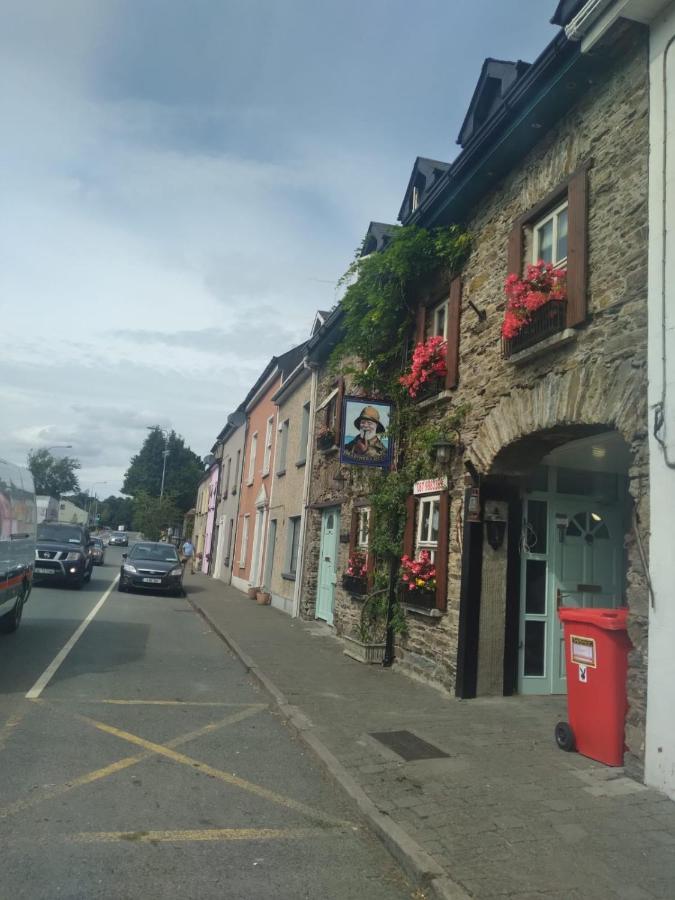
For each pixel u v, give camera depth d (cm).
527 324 677
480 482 779
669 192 511
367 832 430
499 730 638
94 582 2355
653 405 502
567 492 838
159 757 553
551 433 673
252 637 1218
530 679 795
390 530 987
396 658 967
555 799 465
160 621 1427
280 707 721
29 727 607
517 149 744
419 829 417
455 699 763
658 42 543
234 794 484
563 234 686
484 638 774
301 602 1560
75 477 9394
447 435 849
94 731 611
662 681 476
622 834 412
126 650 1036
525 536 807
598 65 620
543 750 575
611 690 535
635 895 343
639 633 507
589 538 842
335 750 574
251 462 2545
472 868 368
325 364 1630
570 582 826
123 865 367
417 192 1170
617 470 849
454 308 872
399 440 1002
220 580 2914
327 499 1460
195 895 341
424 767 531
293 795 489
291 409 1961
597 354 587
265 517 2148
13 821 413
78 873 355
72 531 2211
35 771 500
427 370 899
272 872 371
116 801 456
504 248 777
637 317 541
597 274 598
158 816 436
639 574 507
